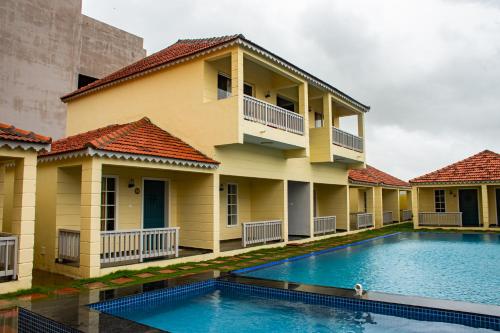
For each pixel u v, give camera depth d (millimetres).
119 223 11469
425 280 9766
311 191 17531
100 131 12844
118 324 5125
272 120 13102
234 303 7621
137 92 14242
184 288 7891
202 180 12336
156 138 11711
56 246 10000
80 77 29875
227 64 13312
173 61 12812
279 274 10320
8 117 23484
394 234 21781
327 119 17203
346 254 14250
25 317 5836
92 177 8789
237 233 15938
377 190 26953
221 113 11797
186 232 12664
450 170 24953
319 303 7258
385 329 6059
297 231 17750
